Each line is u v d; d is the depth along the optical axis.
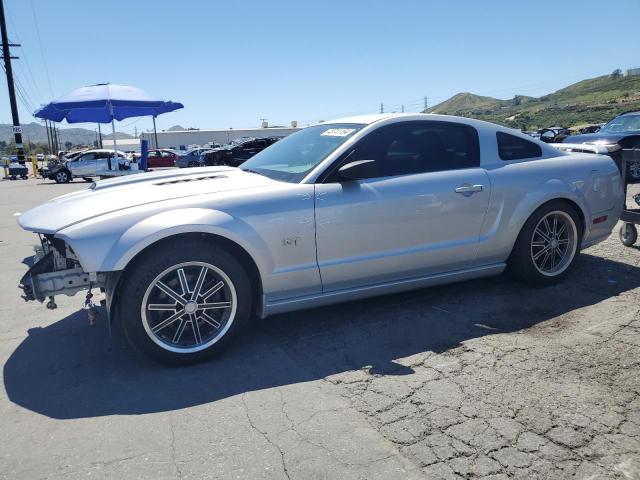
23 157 30.81
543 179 4.22
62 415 2.71
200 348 3.24
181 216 3.14
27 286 3.37
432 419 2.56
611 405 2.63
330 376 3.06
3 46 29.53
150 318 3.15
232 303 3.31
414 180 3.77
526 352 3.25
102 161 24.83
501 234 4.10
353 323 3.83
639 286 4.35
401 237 3.72
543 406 2.64
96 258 2.99
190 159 32.22
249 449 2.36
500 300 4.16
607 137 11.13
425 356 3.27
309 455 2.31
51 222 3.22
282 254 3.38
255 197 3.36
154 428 2.56
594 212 4.49
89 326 4.00
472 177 3.96
